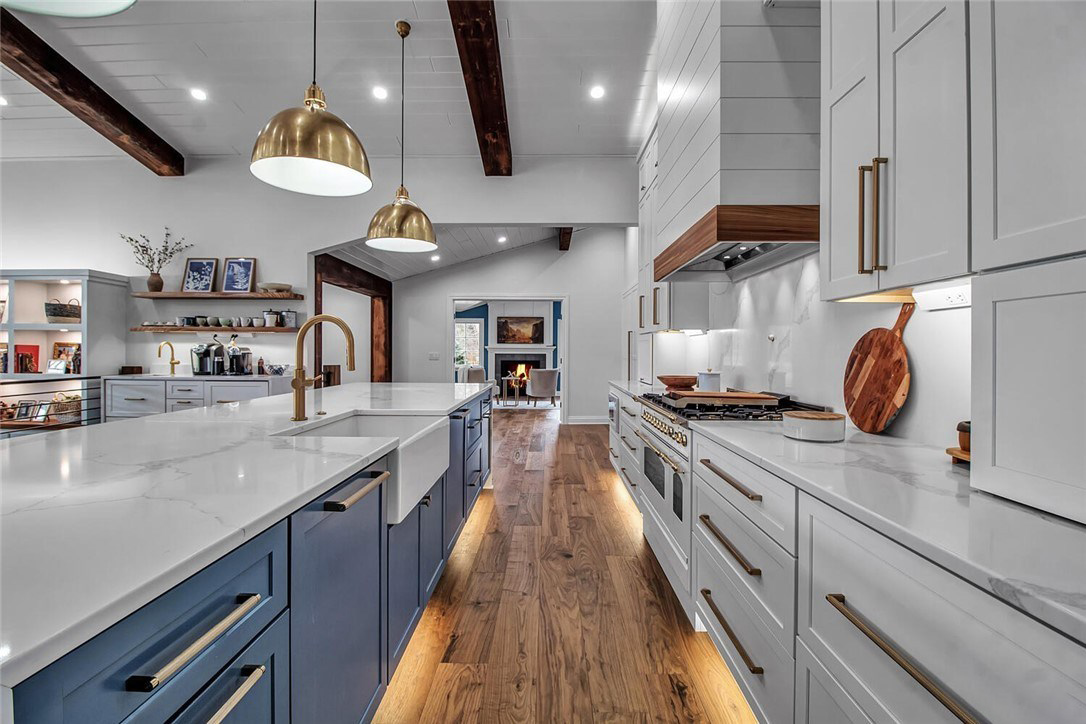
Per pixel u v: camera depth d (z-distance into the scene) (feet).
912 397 5.27
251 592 2.65
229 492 3.09
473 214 16.21
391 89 12.85
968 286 4.45
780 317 8.08
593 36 10.98
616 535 10.03
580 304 26.17
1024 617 2.05
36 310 15.23
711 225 6.35
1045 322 2.75
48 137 14.85
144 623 1.96
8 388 14.43
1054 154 2.64
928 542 2.50
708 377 9.87
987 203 3.08
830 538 3.43
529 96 13.15
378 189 16.16
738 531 5.06
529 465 16.38
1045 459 2.77
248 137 14.98
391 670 4.99
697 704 5.24
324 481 3.38
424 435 5.79
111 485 3.24
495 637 6.43
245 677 2.57
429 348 27.84
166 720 2.07
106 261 15.99
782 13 6.23
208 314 16.15
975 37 3.16
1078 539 2.48
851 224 4.59
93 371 14.76
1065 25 2.59
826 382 6.76
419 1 9.93
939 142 3.49
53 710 1.60
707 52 6.73
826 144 5.04
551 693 5.40
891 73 4.02
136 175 16.03
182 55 11.57
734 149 6.19
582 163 16.34
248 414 6.81
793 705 3.95
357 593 4.10
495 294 26.96
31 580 1.90
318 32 10.81
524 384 41.01
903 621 2.74
